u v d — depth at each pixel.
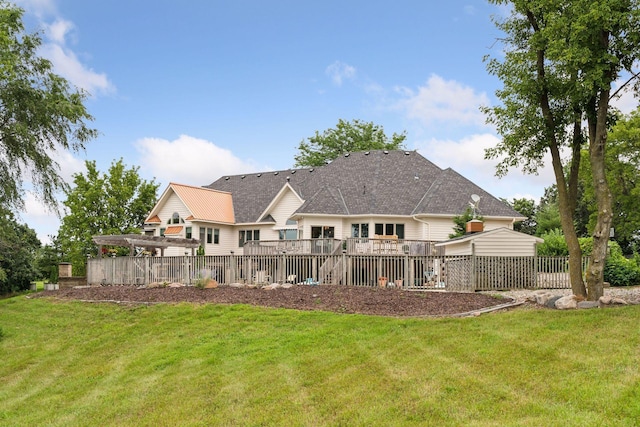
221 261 23.02
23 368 13.49
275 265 22.19
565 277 19.50
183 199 37.19
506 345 9.97
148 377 10.88
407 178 35.72
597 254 14.09
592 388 7.37
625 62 14.22
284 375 9.68
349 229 33.00
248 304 17.05
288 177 39.91
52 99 21.30
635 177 39.69
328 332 12.66
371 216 32.16
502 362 8.98
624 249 44.00
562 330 10.73
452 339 10.88
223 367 10.73
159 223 39.09
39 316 19.47
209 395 9.16
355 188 35.03
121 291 22.19
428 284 20.75
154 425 8.16
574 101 14.38
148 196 42.41
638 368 8.00
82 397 10.37
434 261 20.80
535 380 7.96
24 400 10.81
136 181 41.62
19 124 19.84
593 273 14.08
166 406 8.96
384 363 9.66
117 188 40.09
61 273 32.00
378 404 7.71
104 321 17.47
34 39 21.88
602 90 13.98
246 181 43.22
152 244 27.28
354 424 7.14
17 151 20.75
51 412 9.74
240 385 9.46
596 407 6.78
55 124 21.50
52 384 11.75
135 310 18.23
